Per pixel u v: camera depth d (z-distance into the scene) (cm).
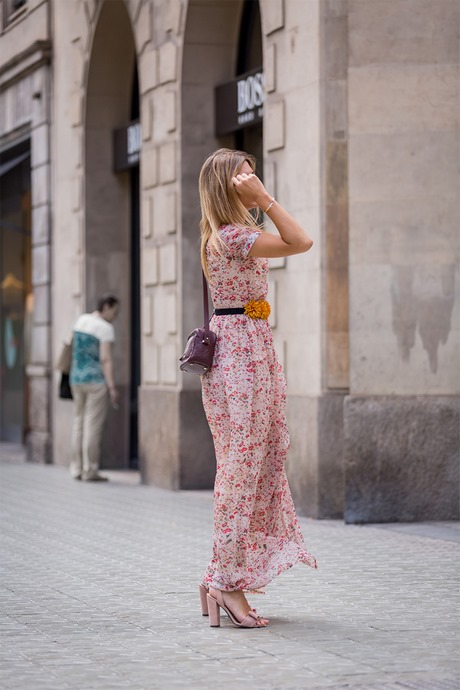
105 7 1791
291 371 1262
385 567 907
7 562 956
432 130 1184
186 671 591
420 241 1184
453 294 1184
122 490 1545
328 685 560
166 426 1547
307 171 1227
